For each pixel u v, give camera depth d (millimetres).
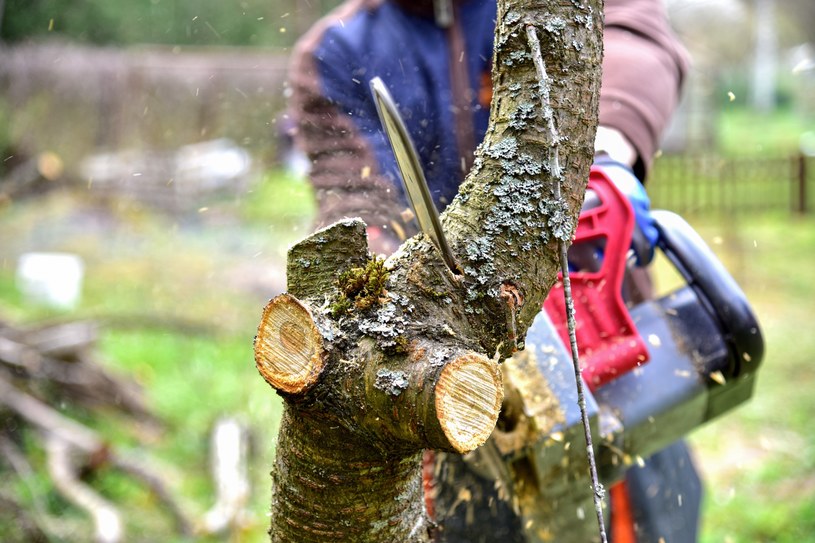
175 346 5902
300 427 1070
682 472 1949
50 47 12508
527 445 1324
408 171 956
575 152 1027
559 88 1015
